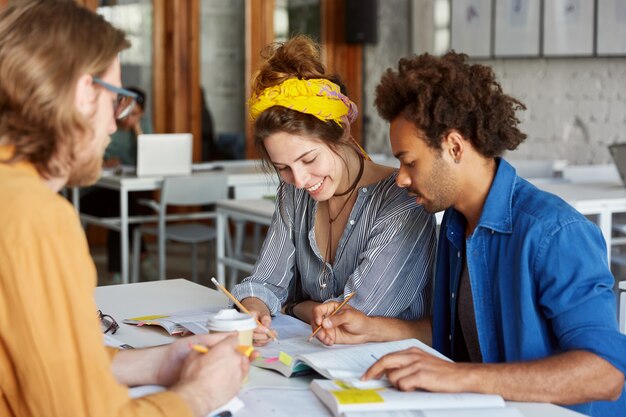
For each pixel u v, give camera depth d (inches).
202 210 284.0
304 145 68.7
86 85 45.4
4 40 43.8
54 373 42.8
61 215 43.6
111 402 43.9
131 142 244.5
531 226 57.7
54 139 44.4
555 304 56.0
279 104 67.9
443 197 60.4
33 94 43.4
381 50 304.8
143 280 220.8
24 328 42.4
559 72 246.1
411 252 72.7
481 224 60.0
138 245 204.7
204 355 51.4
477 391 52.4
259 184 202.4
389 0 299.1
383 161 224.8
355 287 72.4
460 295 65.9
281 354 60.3
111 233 216.1
